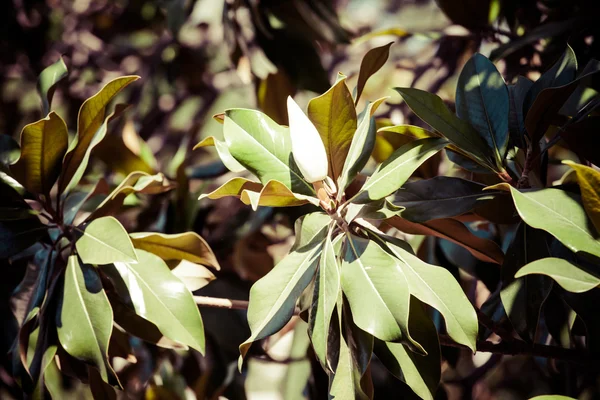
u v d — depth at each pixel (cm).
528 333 131
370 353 127
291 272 128
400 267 129
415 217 136
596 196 116
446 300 126
